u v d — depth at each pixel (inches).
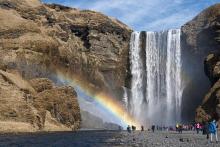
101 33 6220.5
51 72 4891.7
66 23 6122.1
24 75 4426.7
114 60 6156.5
